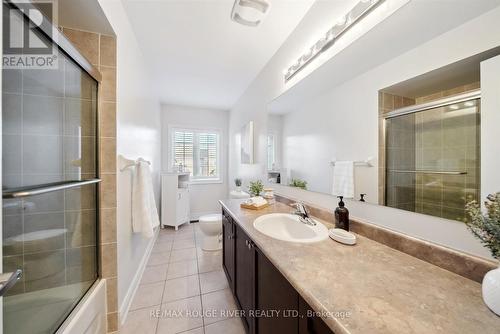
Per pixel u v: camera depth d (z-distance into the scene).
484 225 0.57
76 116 1.20
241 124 3.38
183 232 3.28
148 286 1.83
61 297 1.09
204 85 2.97
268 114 2.23
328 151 1.38
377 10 0.99
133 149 1.80
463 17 0.72
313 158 1.53
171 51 2.08
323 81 1.39
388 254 0.87
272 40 1.87
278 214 1.49
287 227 1.42
